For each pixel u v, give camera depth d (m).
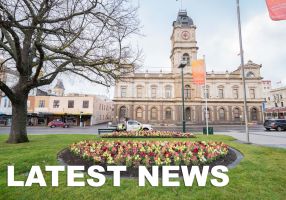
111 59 12.32
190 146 9.10
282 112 67.44
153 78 61.19
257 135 22.45
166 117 60.22
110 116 76.38
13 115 13.55
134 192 4.71
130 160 6.70
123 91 60.81
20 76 13.47
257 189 4.97
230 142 13.58
